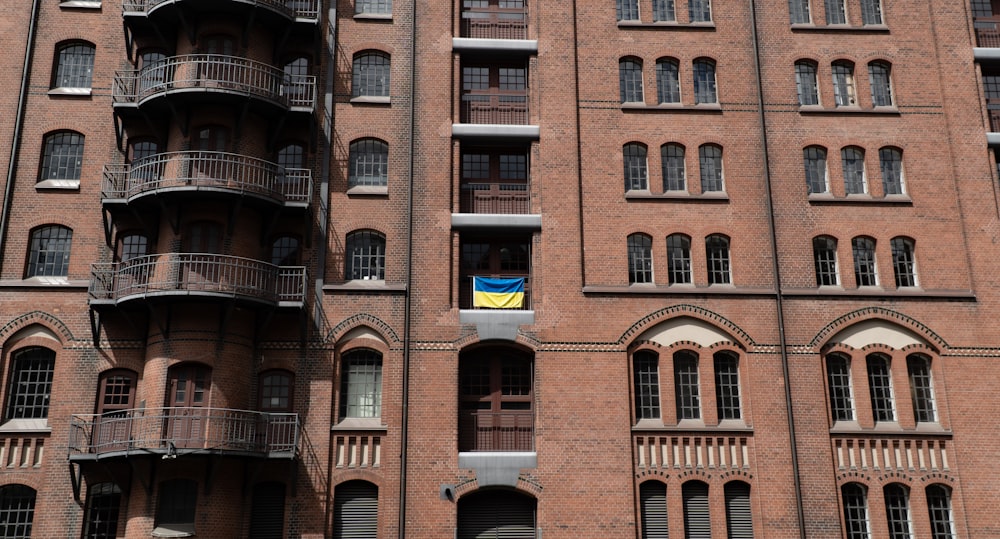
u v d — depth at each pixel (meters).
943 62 32.44
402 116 30.61
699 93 31.83
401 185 29.91
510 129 30.48
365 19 31.45
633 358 28.98
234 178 28.36
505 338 28.53
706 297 29.44
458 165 30.20
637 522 27.19
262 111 29.09
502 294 29.38
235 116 28.86
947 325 29.80
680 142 31.03
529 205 30.45
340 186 29.73
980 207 31.03
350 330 28.38
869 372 29.52
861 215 30.73
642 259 29.98
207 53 29.28
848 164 31.55
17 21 30.48
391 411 27.69
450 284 29.02
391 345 28.30
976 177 31.33
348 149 30.17
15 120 29.55
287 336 28.09
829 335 29.38
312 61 30.80
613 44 31.81
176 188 27.05
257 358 27.86
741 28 32.34
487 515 27.44
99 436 26.34
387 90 31.11
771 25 32.44
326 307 28.47
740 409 28.78
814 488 27.88
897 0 33.09
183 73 28.97
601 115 31.02
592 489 27.34
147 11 29.58
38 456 26.95
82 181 29.23
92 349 27.81
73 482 26.58
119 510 26.56
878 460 28.38
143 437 26.08
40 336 27.89
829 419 28.67
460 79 31.41
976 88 32.25
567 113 30.88
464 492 27.12
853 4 32.94
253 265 27.97
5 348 27.70
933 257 30.50
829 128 31.50
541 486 27.30
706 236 30.22
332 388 27.80
